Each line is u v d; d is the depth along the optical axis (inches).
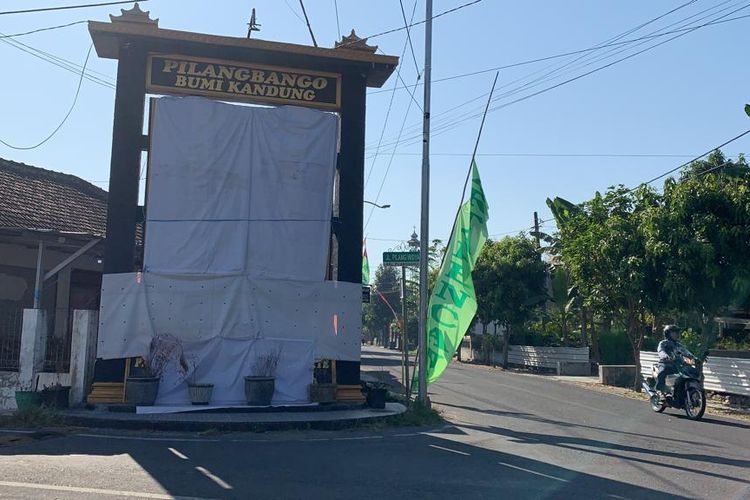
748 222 679.7
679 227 713.0
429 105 621.9
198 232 566.9
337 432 488.4
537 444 452.4
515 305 1402.6
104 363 543.2
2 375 542.6
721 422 600.4
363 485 319.3
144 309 549.6
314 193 597.0
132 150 567.8
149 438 442.3
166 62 581.3
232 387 554.6
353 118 612.1
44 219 757.3
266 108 590.6
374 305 3105.3
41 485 299.0
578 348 1283.2
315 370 586.6
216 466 353.4
